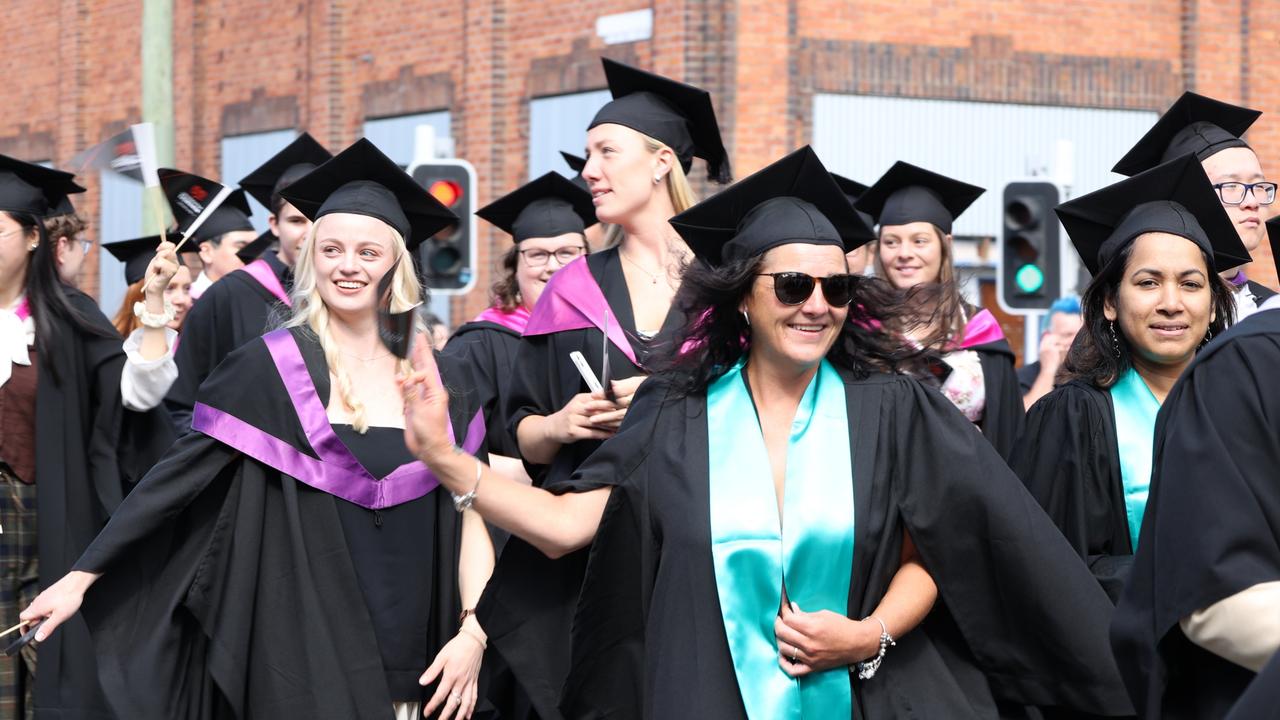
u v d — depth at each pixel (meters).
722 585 3.23
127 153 5.25
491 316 6.18
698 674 3.21
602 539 3.41
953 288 4.93
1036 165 11.02
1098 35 14.87
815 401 3.38
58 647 4.89
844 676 3.24
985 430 5.46
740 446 3.33
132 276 7.71
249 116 18.09
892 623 3.25
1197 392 2.83
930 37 14.28
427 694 4.04
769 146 13.68
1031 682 3.35
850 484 3.29
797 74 13.78
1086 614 3.25
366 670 3.87
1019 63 14.58
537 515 3.40
